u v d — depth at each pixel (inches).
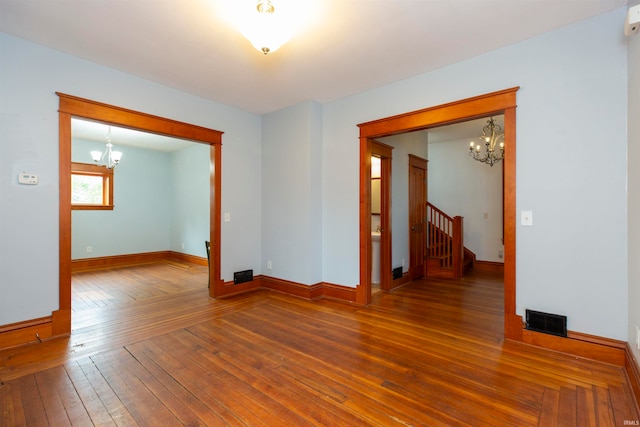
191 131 150.2
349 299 153.3
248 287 175.8
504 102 106.0
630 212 83.7
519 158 103.6
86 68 117.0
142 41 103.6
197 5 84.5
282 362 91.0
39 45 106.3
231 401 72.2
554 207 97.5
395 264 184.4
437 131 222.5
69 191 112.5
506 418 65.9
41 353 96.5
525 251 102.7
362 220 148.3
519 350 98.3
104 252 254.2
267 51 90.2
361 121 148.1
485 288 181.0
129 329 117.2
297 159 162.9
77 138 237.1
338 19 90.6
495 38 101.6
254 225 180.5
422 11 87.2
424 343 104.2
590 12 88.7
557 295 97.2
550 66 98.2
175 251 290.0
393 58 114.7
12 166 101.4
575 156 94.3
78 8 86.0
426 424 64.3
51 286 108.5
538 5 85.2
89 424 64.4
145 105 133.6
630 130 83.7
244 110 174.1
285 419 66.1
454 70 118.8
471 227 245.3
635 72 78.7
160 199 288.8
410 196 201.8
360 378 82.2
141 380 81.2
